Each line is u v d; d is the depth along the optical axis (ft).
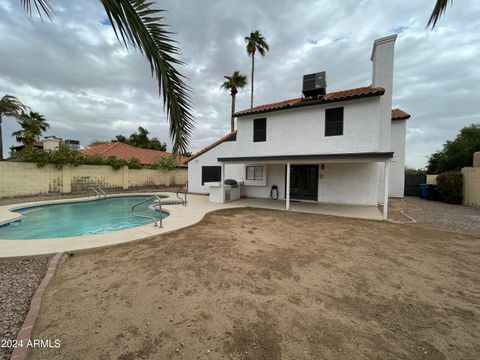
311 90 37.96
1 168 37.24
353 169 36.47
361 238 18.99
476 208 34.55
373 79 38.63
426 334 7.61
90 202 41.63
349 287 10.83
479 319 8.48
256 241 18.02
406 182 55.11
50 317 8.28
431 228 22.39
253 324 8.01
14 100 49.32
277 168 43.09
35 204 34.78
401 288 10.79
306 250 16.01
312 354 6.63
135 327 7.79
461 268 13.15
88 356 6.48
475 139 63.46
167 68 8.49
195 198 45.14
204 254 15.10
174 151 9.91
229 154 48.21
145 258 14.38
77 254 15.12
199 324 7.98
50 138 66.59
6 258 13.89
